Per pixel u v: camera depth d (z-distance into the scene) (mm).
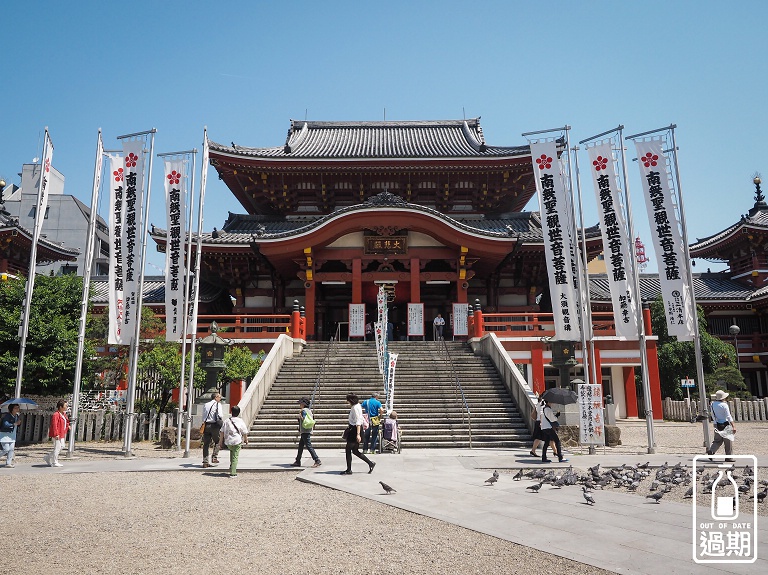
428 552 7488
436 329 33062
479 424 20203
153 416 22578
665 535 8195
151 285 38125
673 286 18250
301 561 7164
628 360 29125
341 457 16969
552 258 20484
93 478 13812
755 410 29234
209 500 11008
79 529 8781
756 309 41156
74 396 18281
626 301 18844
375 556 7336
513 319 35719
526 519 9172
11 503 10789
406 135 44719
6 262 34031
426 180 37281
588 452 17891
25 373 21344
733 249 43531
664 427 26578
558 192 20594
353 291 32094
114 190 19328
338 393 22672
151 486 12680
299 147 40500
